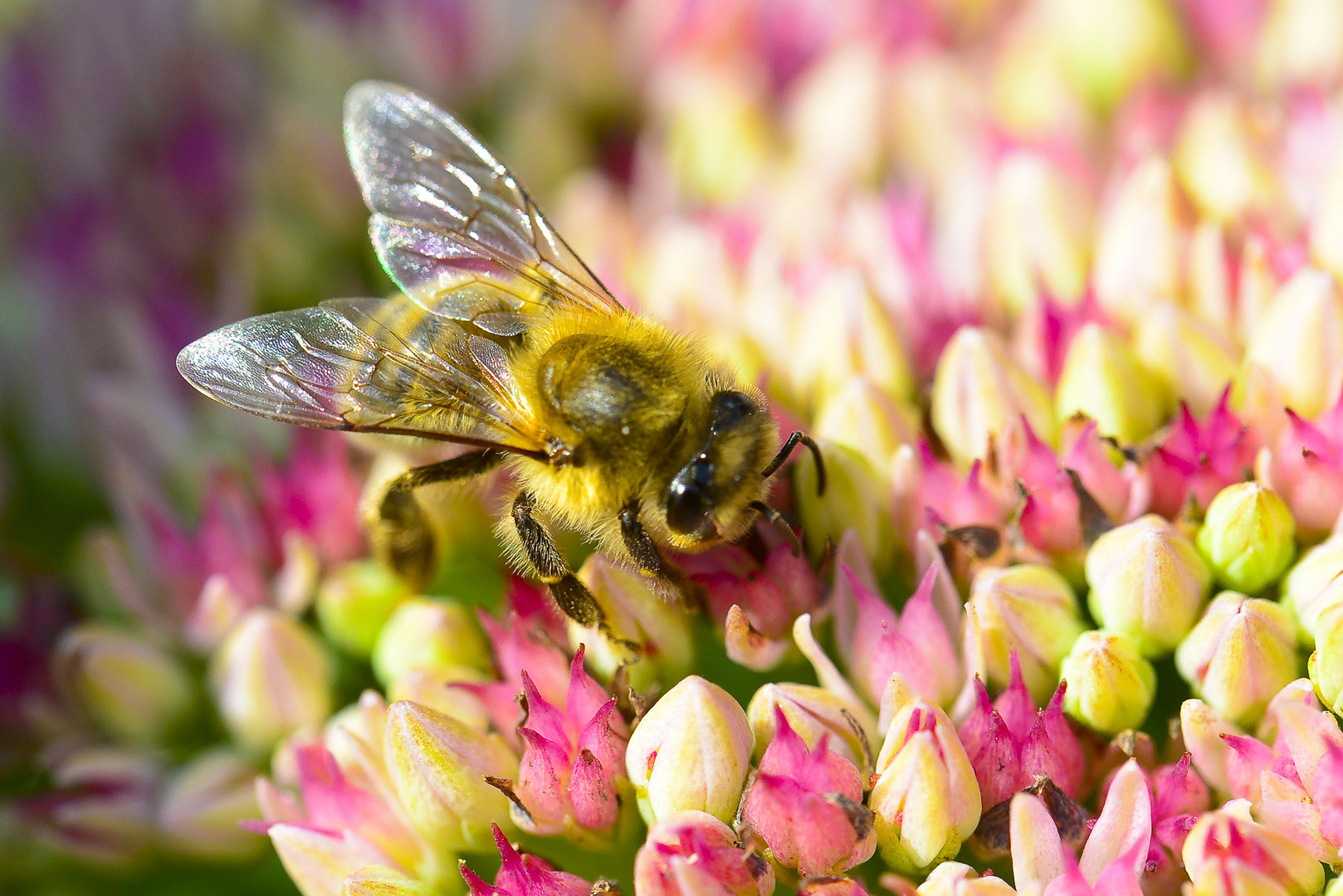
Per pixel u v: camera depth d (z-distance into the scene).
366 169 0.10
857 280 0.10
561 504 0.09
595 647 0.09
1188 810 0.09
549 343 0.09
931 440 0.10
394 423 0.09
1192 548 0.09
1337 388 0.09
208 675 0.10
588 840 0.09
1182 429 0.09
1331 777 0.09
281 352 0.09
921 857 0.09
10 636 0.10
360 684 0.10
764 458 0.09
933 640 0.09
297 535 0.10
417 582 0.10
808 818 0.09
